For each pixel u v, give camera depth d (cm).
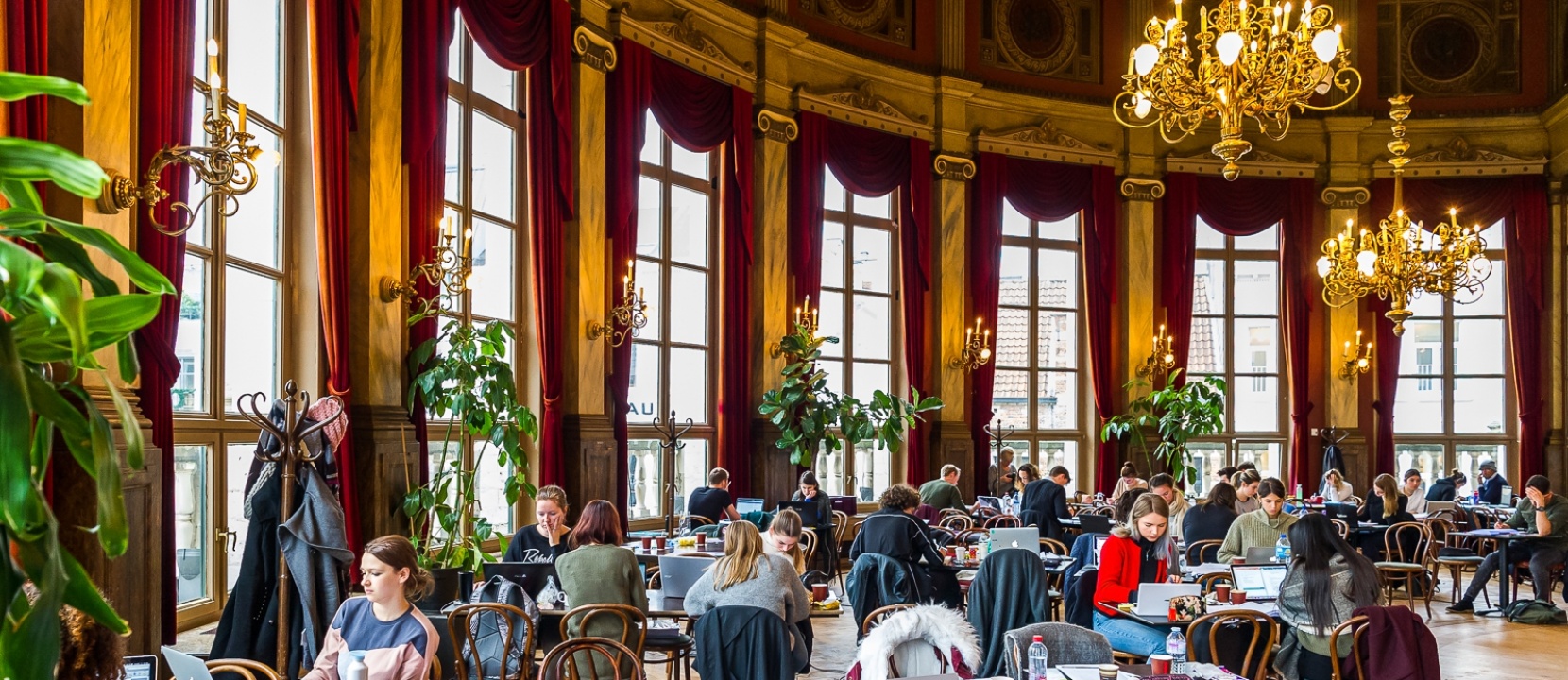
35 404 140
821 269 1398
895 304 1531
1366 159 1708
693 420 1290
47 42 511
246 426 735
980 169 1560
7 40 466
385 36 823
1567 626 1017
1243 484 1091
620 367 1126
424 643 438
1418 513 1395
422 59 854
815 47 1387
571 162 1062
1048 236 1669
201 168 528
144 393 576
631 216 1141
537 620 577
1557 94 1638
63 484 490
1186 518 959
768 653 518
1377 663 541
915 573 764
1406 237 1235
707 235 1327
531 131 1009
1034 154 1606
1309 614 571
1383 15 1712
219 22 698
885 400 1323
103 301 146
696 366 1298
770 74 1335
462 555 793
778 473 1326
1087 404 1669
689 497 1201
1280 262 1717
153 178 543
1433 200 1688
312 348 776
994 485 1519
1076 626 478
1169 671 450
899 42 1510
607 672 579
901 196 1498
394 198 834
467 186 969
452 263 842
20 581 135
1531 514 1071
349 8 767
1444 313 1734
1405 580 1212
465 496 835
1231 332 1733
